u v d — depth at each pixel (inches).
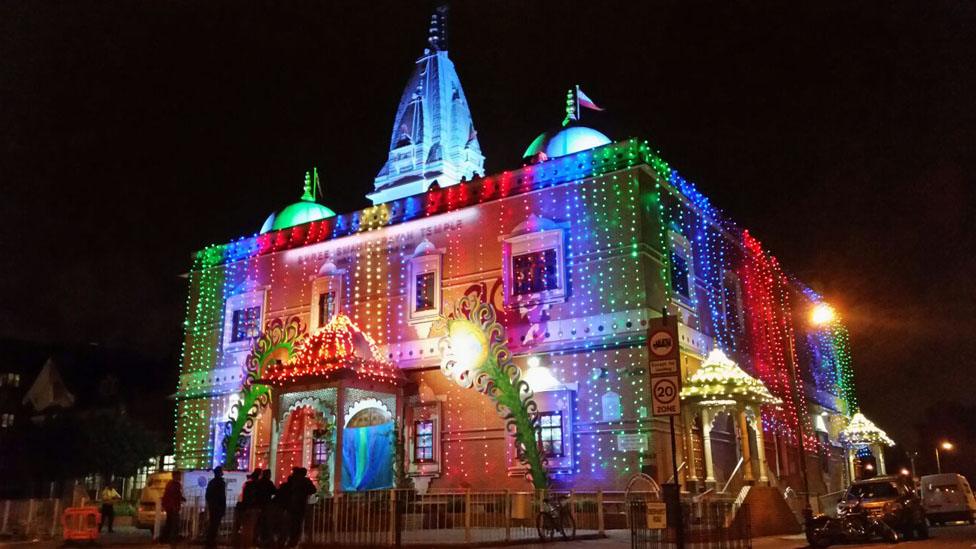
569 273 978.7
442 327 1055.6
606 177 983.6
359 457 1089.4
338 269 1186.0
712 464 983.6
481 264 1053.2
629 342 910.4
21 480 1480.1
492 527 770.8
